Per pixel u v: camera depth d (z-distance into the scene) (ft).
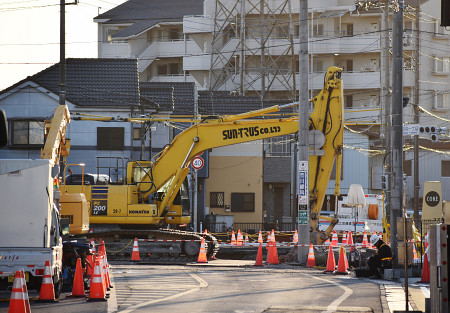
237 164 365.20
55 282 104.99
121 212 192.34
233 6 445.78
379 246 144.56
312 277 143.84
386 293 113.39
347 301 100.83
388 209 262.26
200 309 90.17
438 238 75.77
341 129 186.09
